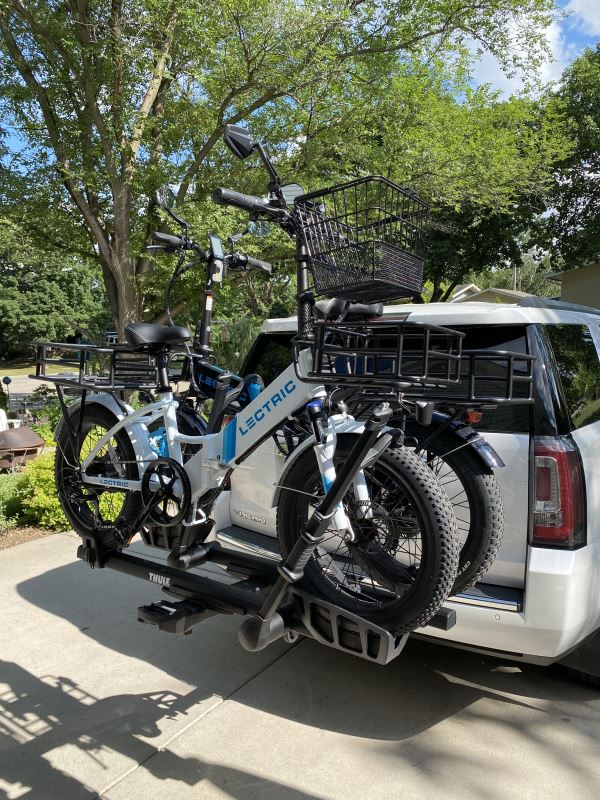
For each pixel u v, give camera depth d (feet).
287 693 10.06
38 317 132.98
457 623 8.45
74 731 9.10
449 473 8.39
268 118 34.01
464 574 7.63
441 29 33.19
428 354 5.89
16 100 32.37
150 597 13.88
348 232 6.97
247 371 12.98
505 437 8.61
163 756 8.55
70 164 32.07
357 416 8.27
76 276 140.36
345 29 31.55
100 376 10.24
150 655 11.35
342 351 6.57
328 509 6.69
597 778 8.02
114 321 37.29
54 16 30.09
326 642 7.41
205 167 34.22
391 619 6.94
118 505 14.01
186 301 35.88
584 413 9.70
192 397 9.96
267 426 8.07
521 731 8.99
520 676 10.50
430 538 6.71
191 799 7.76
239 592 8.39
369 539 7.50
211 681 10.46
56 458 10.69
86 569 15.46
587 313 12.39
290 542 7.88
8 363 145.79
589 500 8.64
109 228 35.55
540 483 8.33
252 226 30.63
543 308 9.82
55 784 8.04
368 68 32.89
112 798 7.79
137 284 33.65
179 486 8.95
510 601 8.29
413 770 8.19
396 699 9.86
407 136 32.48
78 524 10.39
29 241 37.09
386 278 6.56
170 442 9.25
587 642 9.39
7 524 18.22
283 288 58.39
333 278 6.79
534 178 38.19
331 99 32.60
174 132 32.96
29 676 10.61
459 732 8.98
